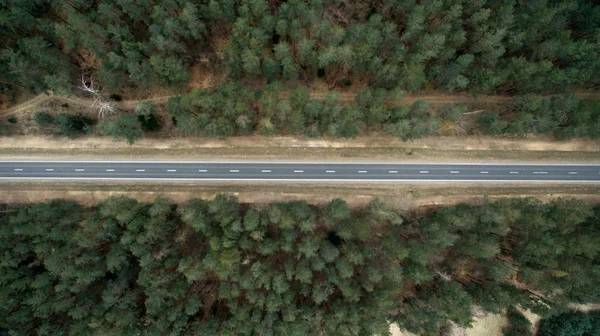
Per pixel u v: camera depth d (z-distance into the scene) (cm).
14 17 5275
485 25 5666
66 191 6172
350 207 6278
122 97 6362
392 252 5344
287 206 5656
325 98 5800
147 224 5197
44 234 5141
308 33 5953
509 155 6556
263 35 5550
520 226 5975
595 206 6362
